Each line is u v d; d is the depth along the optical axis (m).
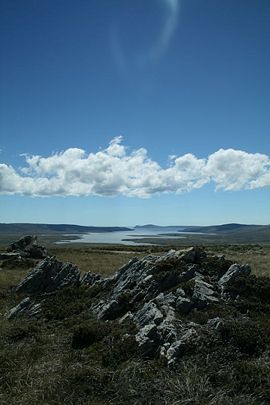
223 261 21.73
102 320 17.72
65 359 13.81
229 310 16.28
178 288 18.08
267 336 13.86
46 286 27.42
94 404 10.72
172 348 13.13
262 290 18.42
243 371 11.80
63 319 19.45
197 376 11.71
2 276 35.41
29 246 53.97
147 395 10.98
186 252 22.03
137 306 18.23
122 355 13.32
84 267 42.00
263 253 64.12
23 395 11.38
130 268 23.28
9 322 20.00
